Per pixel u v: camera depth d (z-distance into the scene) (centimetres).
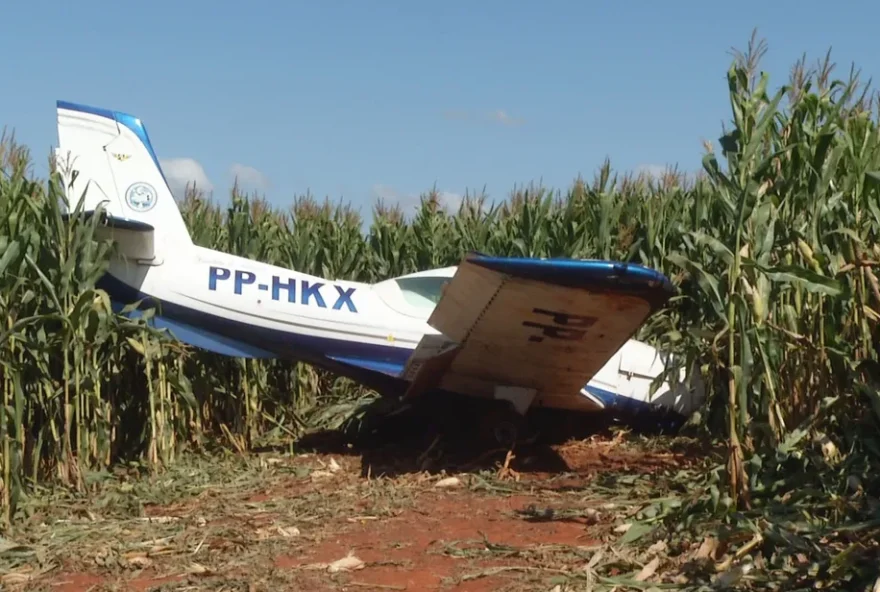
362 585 430
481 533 512
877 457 496
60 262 652
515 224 1079
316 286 820
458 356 734
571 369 744
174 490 649
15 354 637
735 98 516
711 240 502
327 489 655
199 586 432
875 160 561
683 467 698
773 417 527
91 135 792
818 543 424
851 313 536
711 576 407
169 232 793
